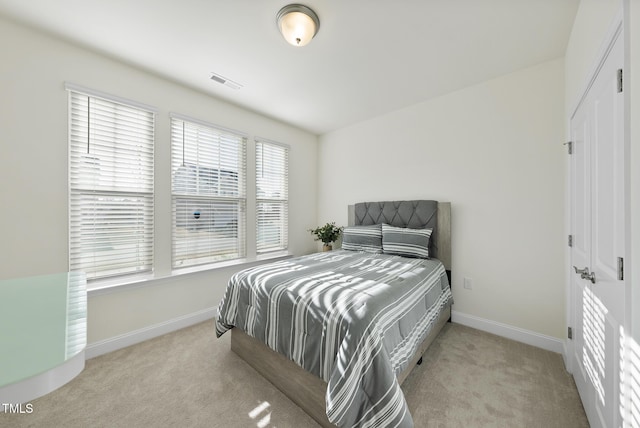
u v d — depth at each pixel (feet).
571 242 5.82
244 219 10.21
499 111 7.72
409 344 4.86
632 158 2.84
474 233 8.19
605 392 3.71
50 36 5.93
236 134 9.77
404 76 7.72
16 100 5.53
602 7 3.83
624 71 2.92
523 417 4.54
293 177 12.16
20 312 2.84
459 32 5.83
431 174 9.22
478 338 7.42
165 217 7.87
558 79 6.74
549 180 6.88
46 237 5.90
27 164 5.66
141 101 7.35
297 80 7.95
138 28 5.70
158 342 7.19
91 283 6.64
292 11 5.10
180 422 4.44
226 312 6.30
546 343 6.81
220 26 5.65
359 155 11.57
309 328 4.50
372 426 3.57
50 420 4.44
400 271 6.57
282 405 4.84
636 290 2.77
